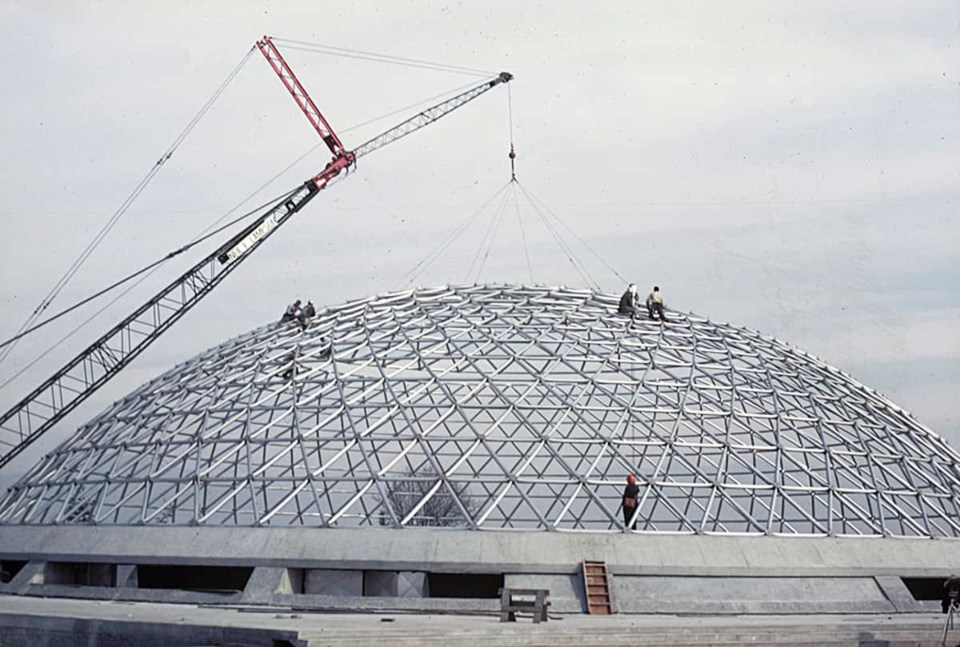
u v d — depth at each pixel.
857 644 38.50
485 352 56.56
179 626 34.94
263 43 97.94
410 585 46.62
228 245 98.25
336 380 54.97
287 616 39.53
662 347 58.41
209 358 61.34
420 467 66.19
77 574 52.38
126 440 55.88
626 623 40.12
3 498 58.97
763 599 46.22
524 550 46.19
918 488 55.66
